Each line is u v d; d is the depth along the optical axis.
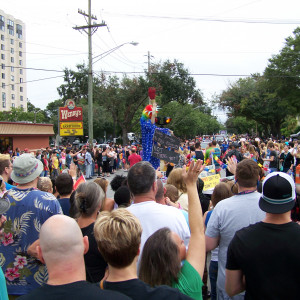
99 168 19.64
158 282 2.00
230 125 104.56
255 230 2.34
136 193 2.84
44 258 1.72
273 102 49.12
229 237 3.08
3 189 3.42
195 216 2.36
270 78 42.19
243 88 51.81
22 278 3.13
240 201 3.12
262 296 2.21
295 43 40.25
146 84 38.47
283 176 2.34
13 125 31.39
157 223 2.67
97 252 2.87
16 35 116.62
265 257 2.22
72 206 3.60
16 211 3.16
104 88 39.06
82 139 56.81
